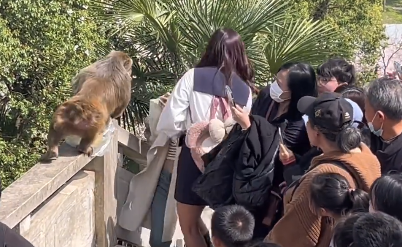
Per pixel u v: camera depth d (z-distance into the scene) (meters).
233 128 4.14
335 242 2.45
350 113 3.28
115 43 12.27
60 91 13.27
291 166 3.81
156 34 9.24
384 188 2.59
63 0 13.02
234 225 3.18
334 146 3.29
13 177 13.01
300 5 19.91
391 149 3.49
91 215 4.42
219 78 4.27
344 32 21.75
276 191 4.00
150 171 4.81
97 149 4.38
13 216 3.17
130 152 5.28
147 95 9.58
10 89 13.20
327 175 3.01
